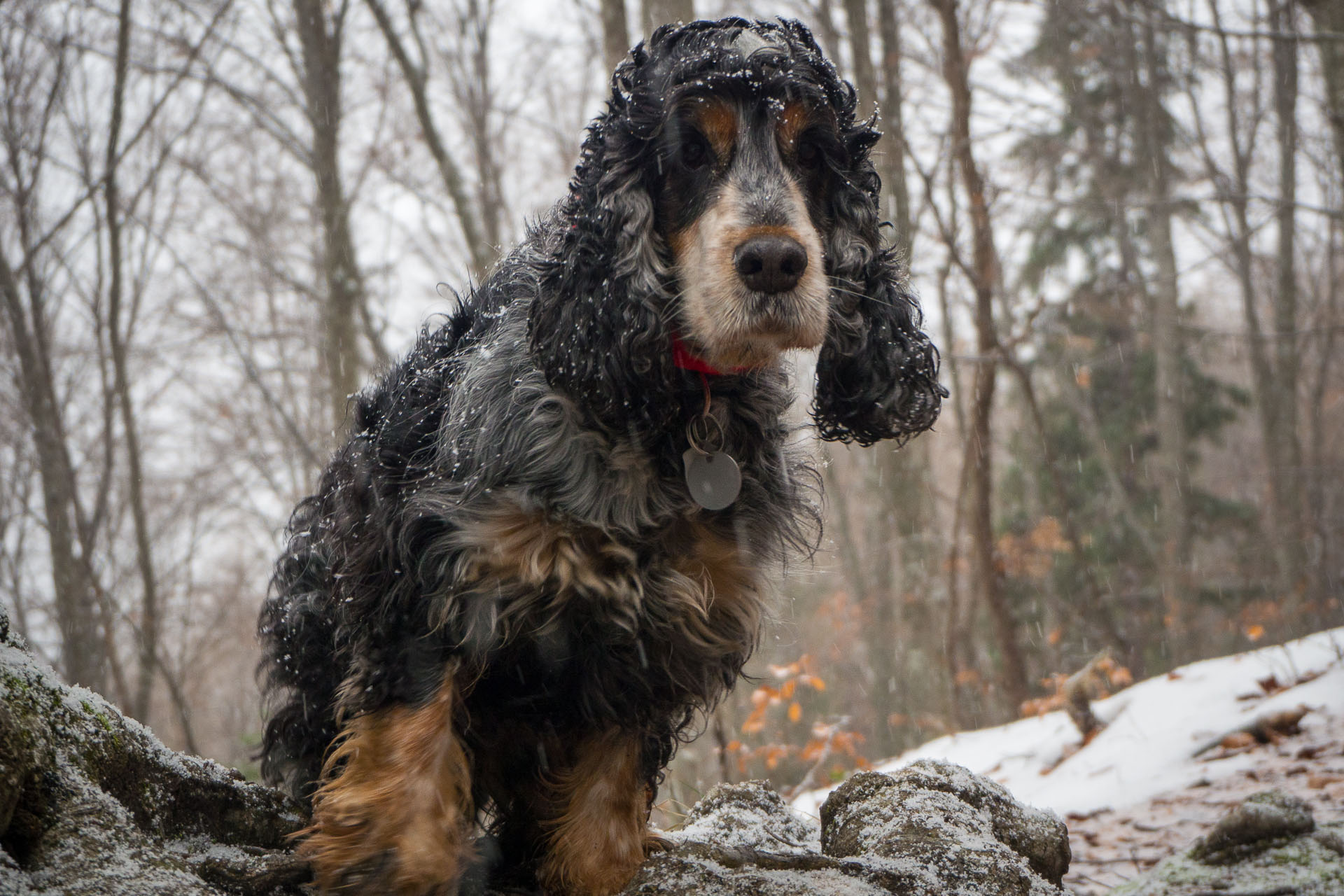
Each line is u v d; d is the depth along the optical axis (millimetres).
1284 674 6570
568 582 2527
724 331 2439
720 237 2453
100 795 2094
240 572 24844
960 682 12031
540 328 2600
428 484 2641
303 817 2736
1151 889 3582
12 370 16297
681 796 7535
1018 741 7188
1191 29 8469
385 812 2395
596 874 2744
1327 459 22875
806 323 2449
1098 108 20734
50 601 16859
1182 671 7223
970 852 2740
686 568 2684
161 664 10773
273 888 2266
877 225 2861
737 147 2549
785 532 2926
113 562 19172
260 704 3609
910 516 15062
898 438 3025
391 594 2576
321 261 18469
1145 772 5855
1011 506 21328
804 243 2455
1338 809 4559
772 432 2865
